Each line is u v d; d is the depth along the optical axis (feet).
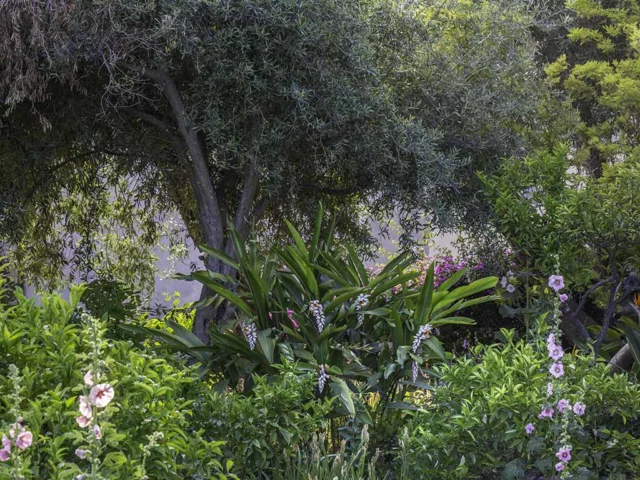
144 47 15.89
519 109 20.45
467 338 23.18
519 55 20.92
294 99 16.47
